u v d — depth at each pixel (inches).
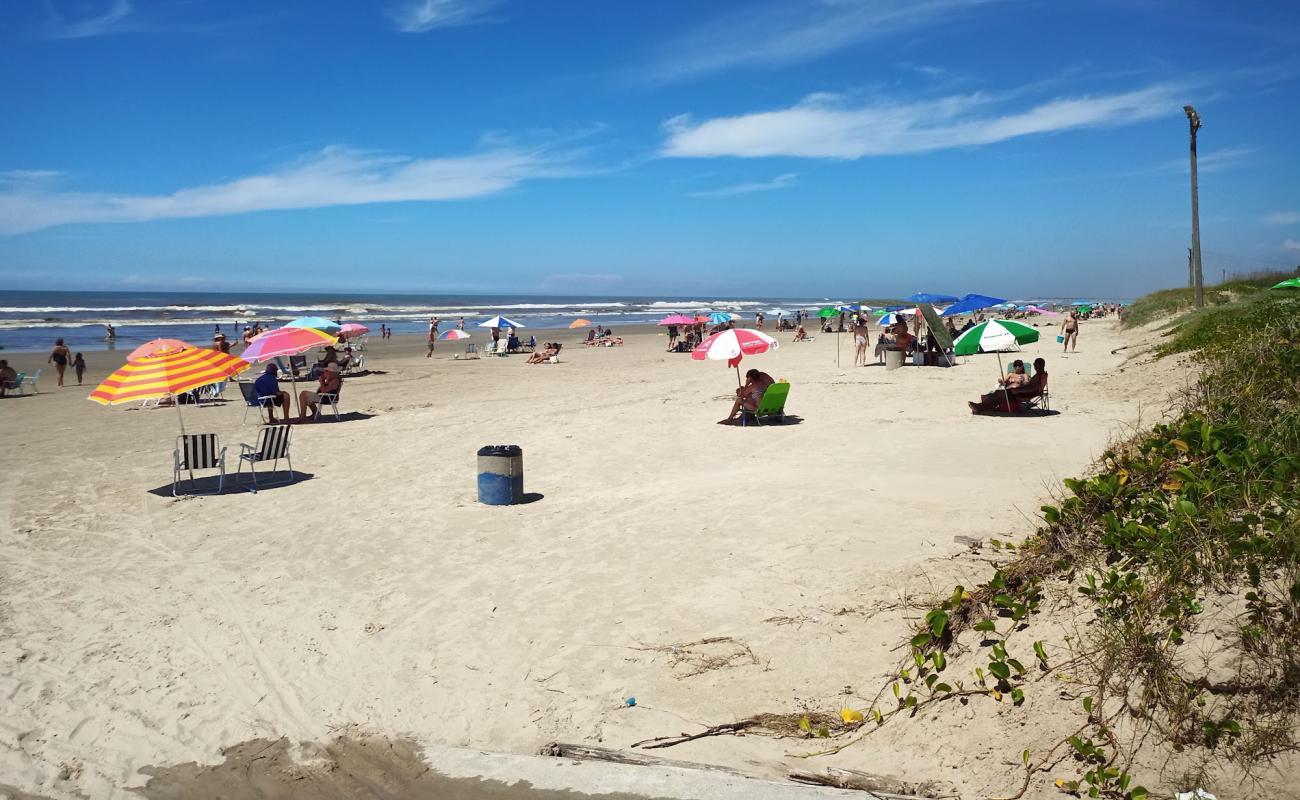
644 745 174.9
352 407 725.3
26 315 2738.7
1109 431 415.8
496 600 253.6
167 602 262.7
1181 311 1075.3
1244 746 135.7
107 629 243.0
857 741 167.6
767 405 530.0
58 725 191.3
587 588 257.6
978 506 297.4
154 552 313.6
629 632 224.8
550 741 179.8
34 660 223.5
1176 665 149.9
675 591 248.5
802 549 270.5
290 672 214.7
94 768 175.0
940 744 160.2
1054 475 331.0
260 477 441.1
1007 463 369.4
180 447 539.2
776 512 316.5
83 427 636.1
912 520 288.5
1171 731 143.0
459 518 344.8
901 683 181.0
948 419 515.2
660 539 297.6
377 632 235.6
